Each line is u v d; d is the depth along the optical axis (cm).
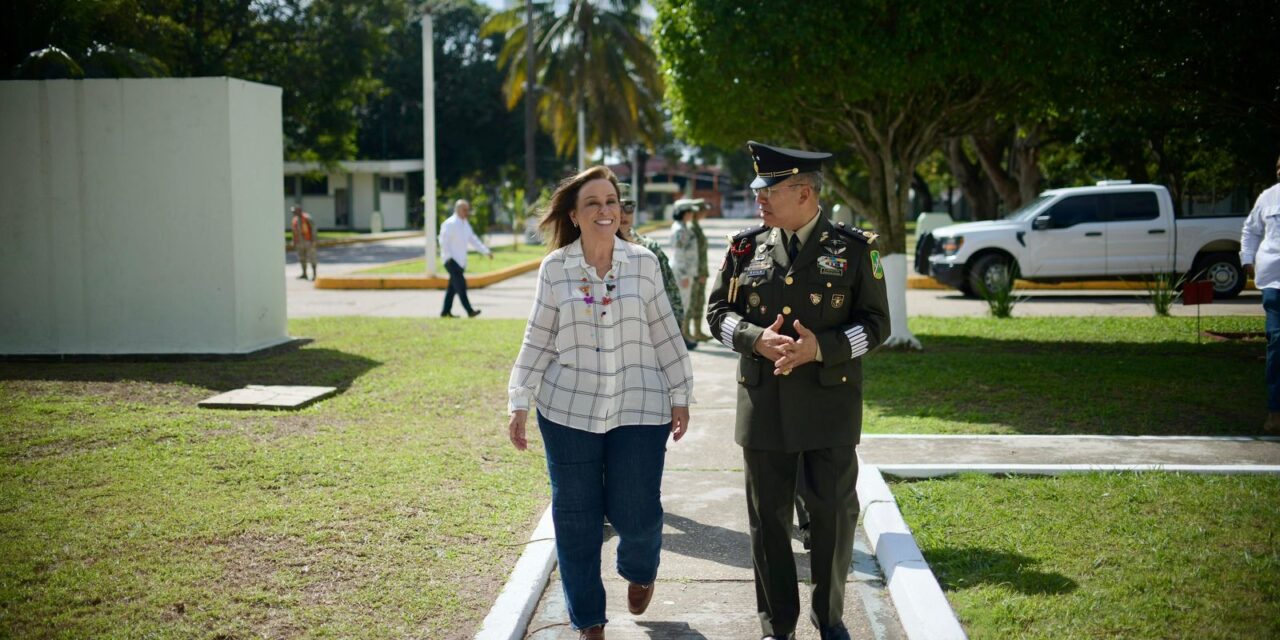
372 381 869
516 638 372
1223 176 1808
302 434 672
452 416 739
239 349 989
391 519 498
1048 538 451
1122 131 1427
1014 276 1465
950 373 902
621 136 4166
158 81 961
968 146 3008
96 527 477
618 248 369
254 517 494
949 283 1694
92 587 406
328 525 487
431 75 1953
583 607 368
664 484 584
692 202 1117
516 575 423
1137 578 401
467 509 517
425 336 1148
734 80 970
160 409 741
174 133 968
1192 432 672
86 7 1390
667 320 376
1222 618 364
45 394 789
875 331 349
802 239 357
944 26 871
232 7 3089
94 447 629
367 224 5175
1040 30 866
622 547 379
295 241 2111
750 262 363
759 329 348
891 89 924
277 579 420
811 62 928
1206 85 950
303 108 3466
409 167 5003
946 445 633
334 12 3344
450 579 425
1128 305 1554
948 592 397
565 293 362
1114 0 875
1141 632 354
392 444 650
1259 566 410
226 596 400
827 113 1036
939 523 476
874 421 720
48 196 980
